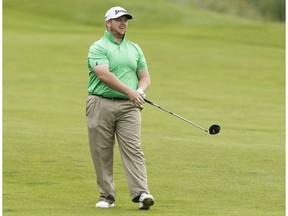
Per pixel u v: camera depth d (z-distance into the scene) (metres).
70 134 47.53
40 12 162.88
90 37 123.06
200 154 40.53
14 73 86.56
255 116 61.91
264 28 145.25
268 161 38.78
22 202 28.70
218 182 33.38
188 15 182.38
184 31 142.00
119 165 37.47
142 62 28.75
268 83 85.62
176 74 90.62
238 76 90.44
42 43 113.06
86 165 37.34
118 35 28.08
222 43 122.00
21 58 98.25
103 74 27.45
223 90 79.19
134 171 27.97
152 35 129.38
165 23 174.25
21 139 44.69
